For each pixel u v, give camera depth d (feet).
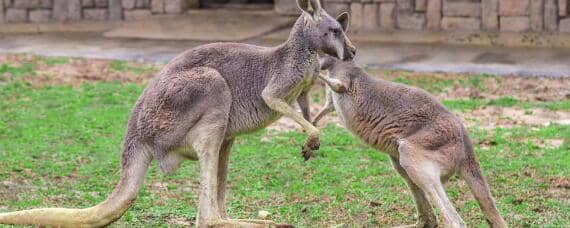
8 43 88.43
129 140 33.68
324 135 53.57
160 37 88.33
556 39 80.84
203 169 32.94
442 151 33.45
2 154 49.44
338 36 33.30
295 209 40.50
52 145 51.75
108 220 33.45
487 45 82.43
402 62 76.07
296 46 33.24
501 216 36.22
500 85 66.85
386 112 34.68
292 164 47.75
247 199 42.11
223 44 34.24
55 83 69.10
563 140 51.60
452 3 84.58
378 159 48.52
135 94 65.31
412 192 35.76
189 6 95.55
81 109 60.70
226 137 34.35
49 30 95.20
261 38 86.12
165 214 39.52
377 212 40.09
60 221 33.58
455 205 40.73
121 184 33.53
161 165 33.60
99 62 77.71
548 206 40.19
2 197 41.57
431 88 66.23
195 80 32.94
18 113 59.36
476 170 34.27
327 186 43.96
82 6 96.07
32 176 45.60
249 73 33.53
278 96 33.17
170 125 33.01
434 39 84.43
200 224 33.14
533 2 81.76
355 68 35.73
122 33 90.74
